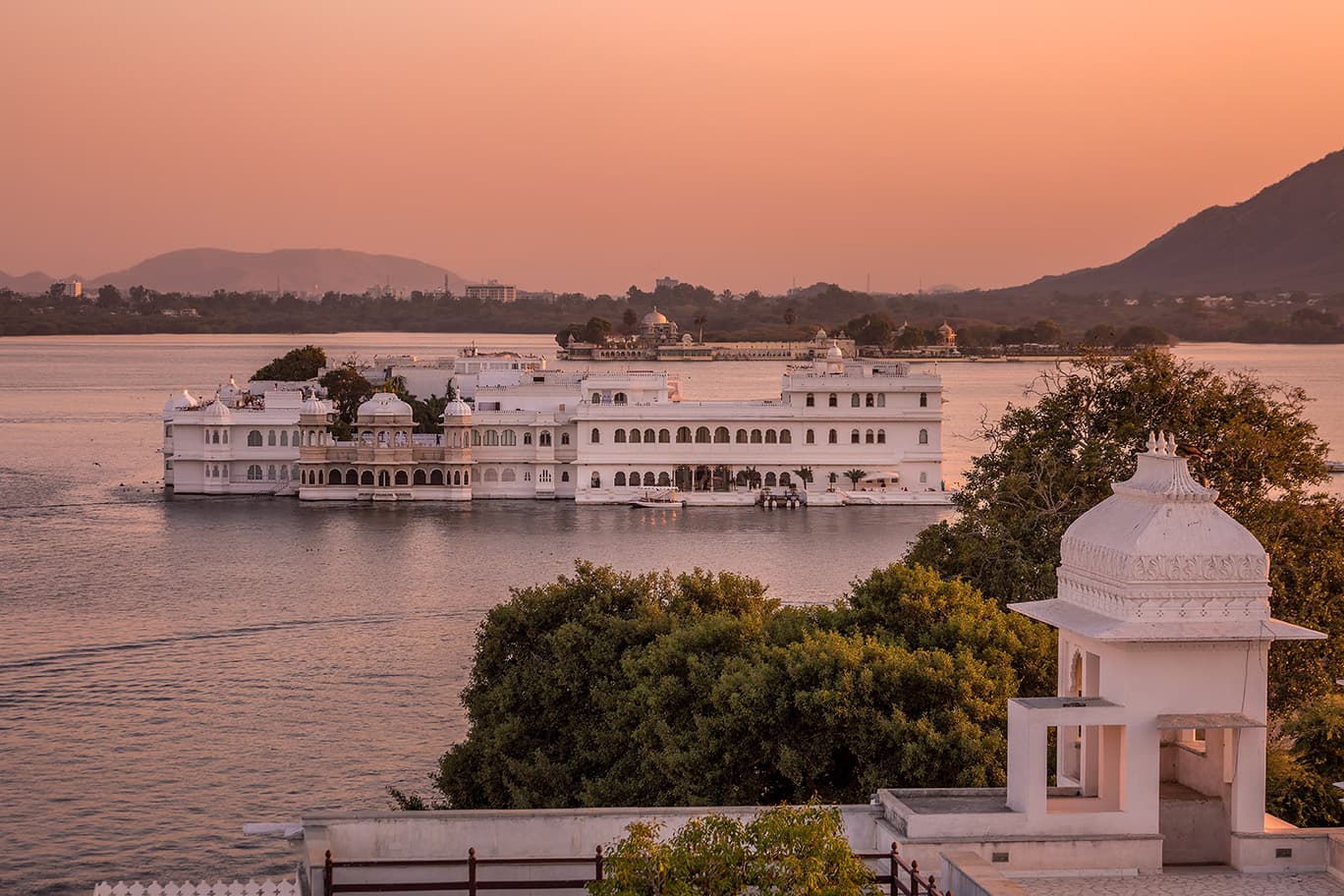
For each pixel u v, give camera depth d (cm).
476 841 3055
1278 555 6359
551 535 16012
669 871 2534
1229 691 2925
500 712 5934
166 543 15188
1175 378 7581
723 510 18488
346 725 8019
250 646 9988
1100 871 2902
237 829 6475
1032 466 7406
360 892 2928
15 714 8225
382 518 17612
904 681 4616
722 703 4784
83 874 5994
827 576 13225
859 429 19612
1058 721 2911
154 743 7706
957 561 7256
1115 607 2950
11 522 17025
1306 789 4216
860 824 3125
